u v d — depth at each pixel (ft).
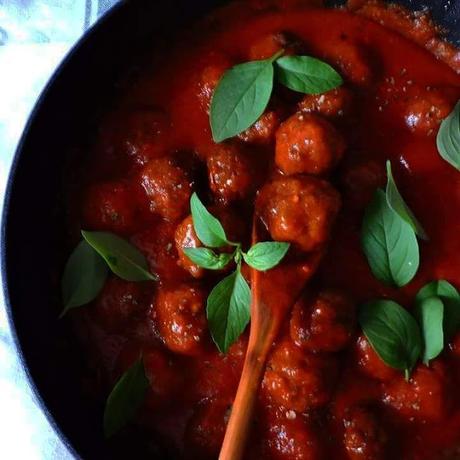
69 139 1.66
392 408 1.54
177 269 1.59
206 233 1.48
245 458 1.54
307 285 1.55
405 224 1.53
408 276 1.54
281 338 1.53
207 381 1.58
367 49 1.68
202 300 1.53
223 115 1.56
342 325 1.51
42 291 1.62
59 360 1.62
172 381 1.56
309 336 1.51
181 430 1.58
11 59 1.82
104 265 1.59
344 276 1.58
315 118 1.53
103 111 1.69
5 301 1.51
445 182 1.62
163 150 1.65
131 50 1.69
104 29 1.61
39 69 1.82
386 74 1.68
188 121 1.66
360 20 1.71
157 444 1.58
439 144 1.59
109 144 1.66
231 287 1.48
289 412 1.54
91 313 1.62
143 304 1.59
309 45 1.69
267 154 1.60
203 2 1.69
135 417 1.59
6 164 1.78
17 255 1.56
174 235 1.59
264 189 1.55
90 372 1.62
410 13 1.70
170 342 1.55
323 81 1.58
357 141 1.64
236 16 1.71
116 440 1.59
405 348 1.51
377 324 1.52
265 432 1.55
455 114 1.58
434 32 1.69
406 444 1.55
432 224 1.61
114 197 1.60
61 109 1.62
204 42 1.71
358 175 1.57
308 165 1.53
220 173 1.56
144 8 1.64
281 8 1.71
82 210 1.63
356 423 1.53
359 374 1.55
